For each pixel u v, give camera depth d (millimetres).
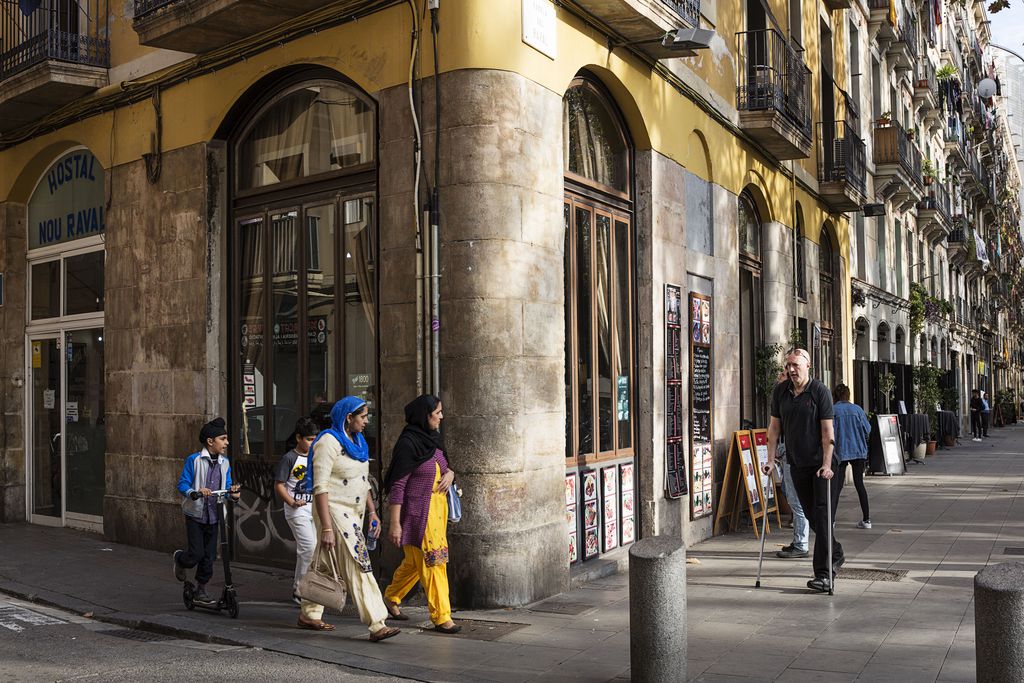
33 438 13336
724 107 12906
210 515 7656
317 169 9523
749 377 14328
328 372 9250
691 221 11781
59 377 12852
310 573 6875
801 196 16922
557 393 8484
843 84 20188
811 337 17375
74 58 11320
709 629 6938
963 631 6801
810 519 8523
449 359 7906
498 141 7949
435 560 6961
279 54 9523
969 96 44031
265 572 9492
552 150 8602
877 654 6207
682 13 10195
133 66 11234
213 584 8961
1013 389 67062
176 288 10625
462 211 7910
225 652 6598
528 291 8133
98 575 9398
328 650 6496
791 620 7195
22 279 13492
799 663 6027
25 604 8438
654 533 10359
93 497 12258
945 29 39594
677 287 11102
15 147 13203
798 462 8453
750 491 12125
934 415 27688
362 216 8953
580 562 9195
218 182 10414
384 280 8391
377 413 8602
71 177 12719
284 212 9797
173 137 10734
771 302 14961
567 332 9211
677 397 10984
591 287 9703
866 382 23156
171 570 9641
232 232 10367
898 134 24734
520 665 6113
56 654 6559
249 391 10133
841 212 19484
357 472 7012
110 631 7410
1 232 13422
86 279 12414
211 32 9695
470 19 7953
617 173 10461
